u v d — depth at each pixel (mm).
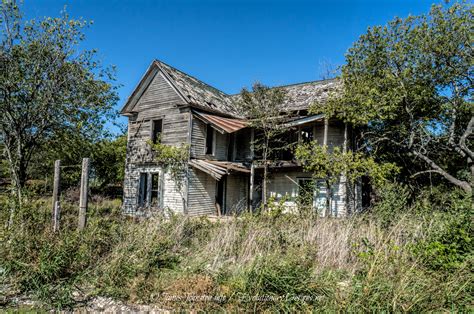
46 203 9289
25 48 11812
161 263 6801
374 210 9234
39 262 6121
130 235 7395
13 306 5387
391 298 4590
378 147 17219
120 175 24422
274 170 17844
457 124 16062
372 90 13820
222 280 5691
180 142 17094
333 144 16594
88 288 5969
